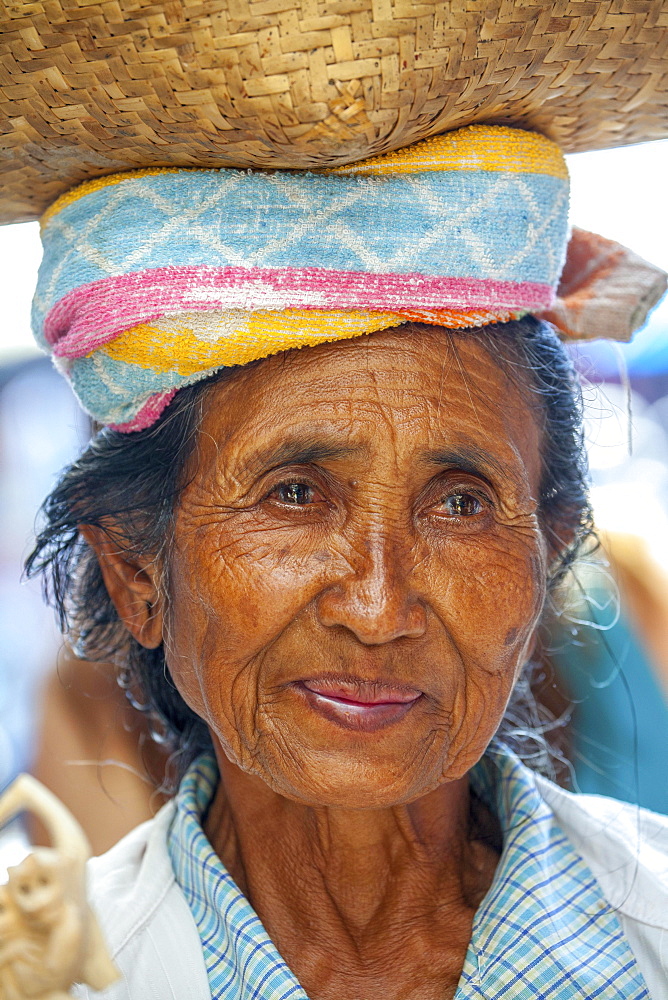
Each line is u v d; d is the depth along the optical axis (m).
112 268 1.10
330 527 1.16
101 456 1.32
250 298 1.08
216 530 1.17
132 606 1.35
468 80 0.99
